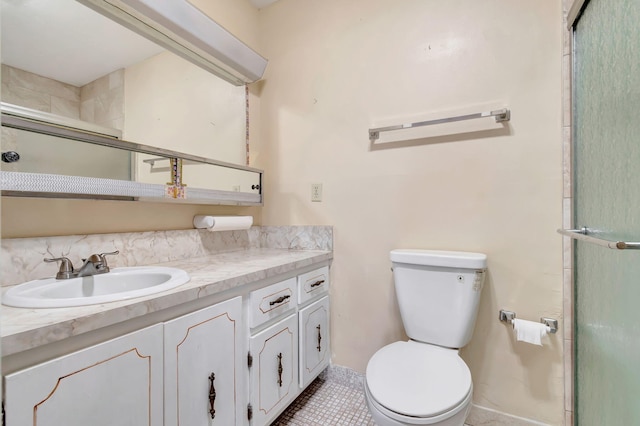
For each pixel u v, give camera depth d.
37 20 1.03
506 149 1.35
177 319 0.91
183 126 1.51
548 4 1.28
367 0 1.69
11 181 0.91
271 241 1.97
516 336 1.25
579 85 1.17
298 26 1.90
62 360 0.66
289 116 1.92
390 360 1.14
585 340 1.13
